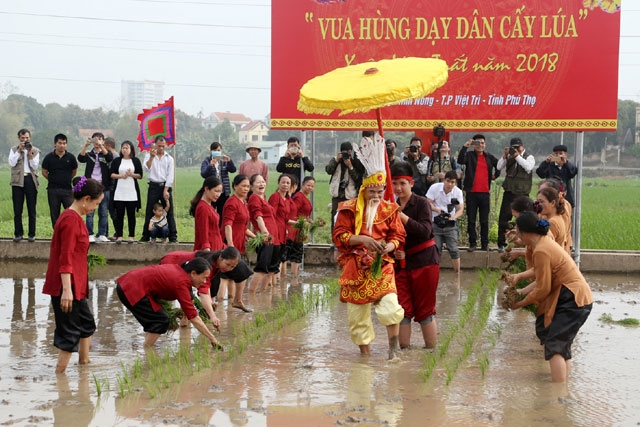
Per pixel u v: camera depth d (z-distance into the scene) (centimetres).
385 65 795
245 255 1254
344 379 736
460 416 630
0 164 8981
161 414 629
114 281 1306
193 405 653
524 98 1428
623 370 780
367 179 795
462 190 1504
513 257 852
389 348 807
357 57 1446
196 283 834
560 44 1411
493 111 1439
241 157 8812
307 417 625
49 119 10638
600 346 883
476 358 824
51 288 740
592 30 1402
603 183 5678
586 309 730
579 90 1414
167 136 1524
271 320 1016
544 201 860
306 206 1395
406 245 850
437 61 806
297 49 1454
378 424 609
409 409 647
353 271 808
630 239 1792
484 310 1042
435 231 1387
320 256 1530
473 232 1468
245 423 609
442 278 1369
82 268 752
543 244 733
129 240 1533
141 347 866
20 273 1373
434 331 863
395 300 797
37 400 665
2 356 820
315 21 1448
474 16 1426
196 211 1059
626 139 7606
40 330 945
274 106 1462
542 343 764
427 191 1464
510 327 980
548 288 729
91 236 1527
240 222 1135
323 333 938
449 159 1459
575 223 1444
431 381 732
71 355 830
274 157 8825
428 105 1451
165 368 770
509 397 684
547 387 716
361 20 1441
